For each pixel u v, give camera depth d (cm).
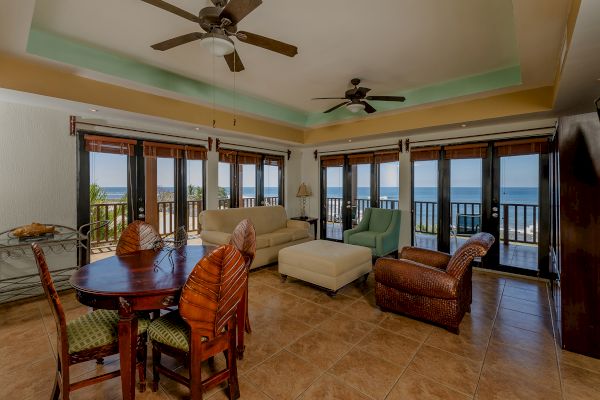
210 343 157
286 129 555
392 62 319
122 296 151
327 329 254
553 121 372
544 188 382
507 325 261
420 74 353
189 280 142
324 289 352
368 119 494
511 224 507
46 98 291
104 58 296
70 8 222
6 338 237
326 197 656
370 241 453
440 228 472
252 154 581
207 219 428
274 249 453
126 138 403
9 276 322
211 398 171
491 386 181
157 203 441
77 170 363
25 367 198
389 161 534
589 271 213
